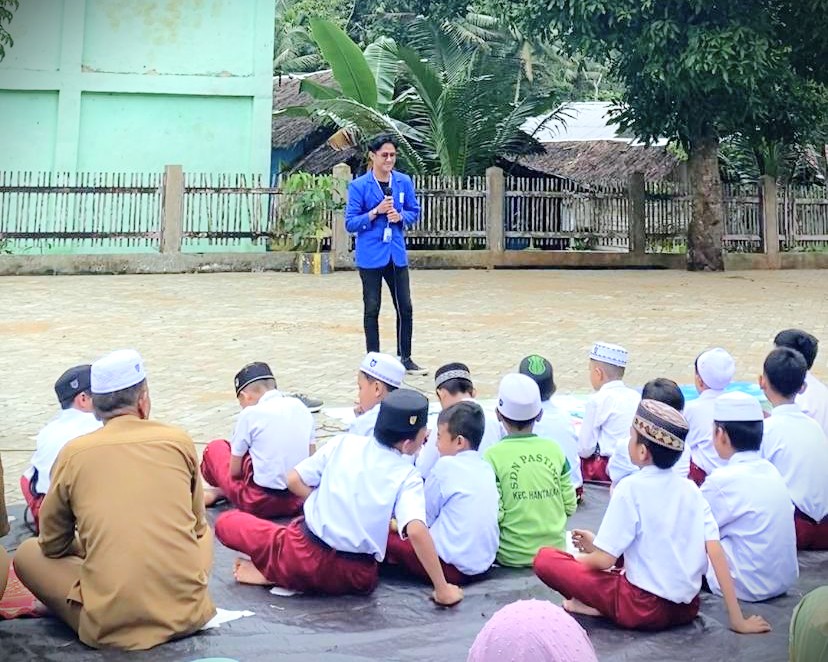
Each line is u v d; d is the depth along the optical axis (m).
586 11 15.61
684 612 3.24
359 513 3.43
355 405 6.46
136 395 3.21
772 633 3.21
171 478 3.11
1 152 16.67
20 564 3.25
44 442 4.02
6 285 13.52
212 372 7.59
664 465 3.25
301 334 9.48
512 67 18.83
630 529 3.21
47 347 8.52
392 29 22.55
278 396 4.43
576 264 18.16
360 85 18.02
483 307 11.75
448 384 4.39
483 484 3.71
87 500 3.02
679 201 18.77
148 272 15.78
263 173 17.41
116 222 15.91
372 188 7.36
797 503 4.06
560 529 3.95
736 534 3.54
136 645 2.98
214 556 3.91
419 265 17.25
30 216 15.58
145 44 16.98
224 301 12.02
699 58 14.98
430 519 3.73
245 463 4.35
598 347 5.10
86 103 16.86
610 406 4.96
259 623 3.23
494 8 17.17
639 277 16.27
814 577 3.80
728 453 3.67
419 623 3.26
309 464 3.81
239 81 17.27
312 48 30.06
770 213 18.89
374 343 7.50
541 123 20.17
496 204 17.61
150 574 3.00
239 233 16.38
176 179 16.00
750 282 15.54
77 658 2.93
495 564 3.90
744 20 15.34
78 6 16.64
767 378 4.25
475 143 18.88
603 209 18.38
